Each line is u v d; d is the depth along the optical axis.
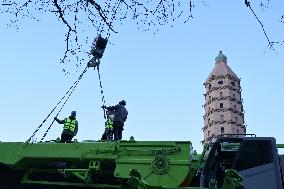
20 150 8.93
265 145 5.88
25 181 8.87
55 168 8.88
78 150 8.54
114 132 10.73
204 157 8.06
